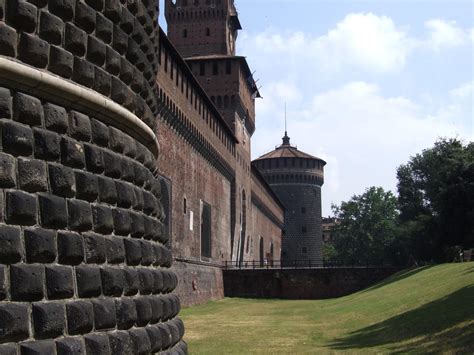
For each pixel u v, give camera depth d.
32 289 7.04
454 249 60.16
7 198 7.02
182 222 49.00
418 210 87.31
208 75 71.62
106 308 8.25
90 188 8.37
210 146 58.44
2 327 6.58
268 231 99.19
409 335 23.22
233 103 71.19
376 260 113.88
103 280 8.36
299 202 114.50
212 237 60.75
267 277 66.25
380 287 52.28
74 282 7.79
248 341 26.53
